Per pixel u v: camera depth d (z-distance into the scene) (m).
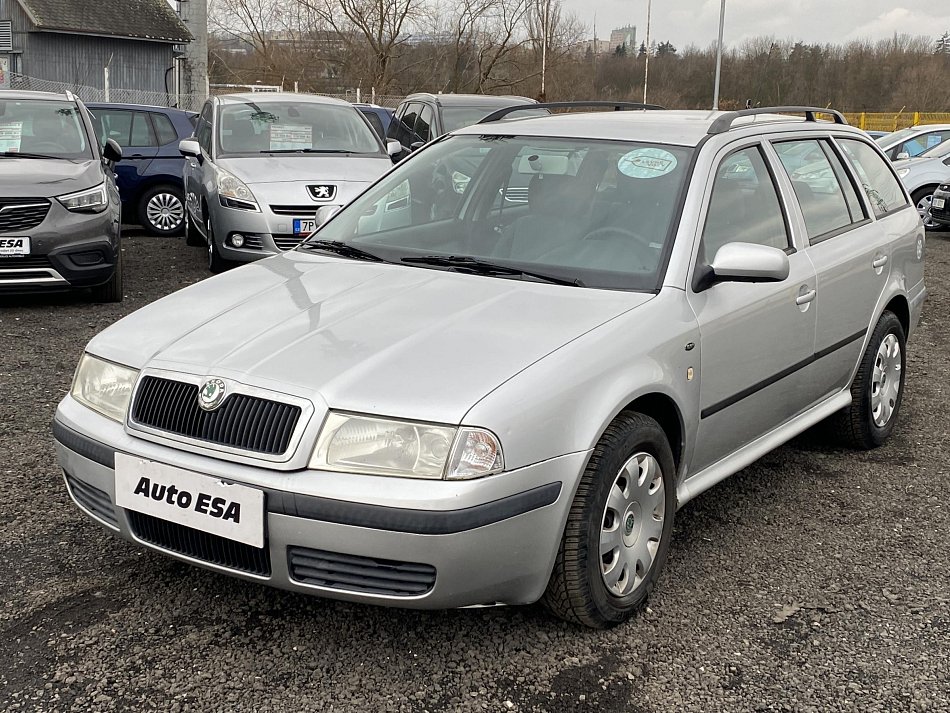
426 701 2.80
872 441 5.07
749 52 47.78
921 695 2.89
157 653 3.01
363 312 3.28
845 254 4.58
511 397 2.80
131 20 35.28
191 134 12.59
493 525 2.72
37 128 8.74
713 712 2.78
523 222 3.87
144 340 3.27
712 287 3.66
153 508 2.95
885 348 5.08
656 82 47.09
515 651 3.06
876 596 3.50
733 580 3.60
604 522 3.12
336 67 38.12
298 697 2.81
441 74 37.84
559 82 38.84
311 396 2.79
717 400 3.67
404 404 2.75
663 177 3.82
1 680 2.84
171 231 12.55
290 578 2.80
